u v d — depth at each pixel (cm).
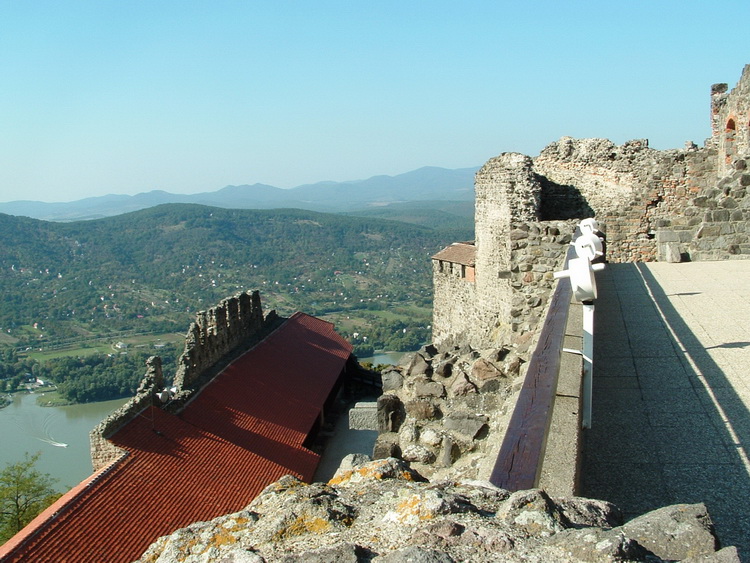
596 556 227
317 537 282
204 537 308
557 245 1177
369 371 3238
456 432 711
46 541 1190
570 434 394
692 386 646
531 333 827
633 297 1111
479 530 253
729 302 1012
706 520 251
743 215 1447
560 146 2028
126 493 1406
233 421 1972
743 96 1688
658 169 1903
